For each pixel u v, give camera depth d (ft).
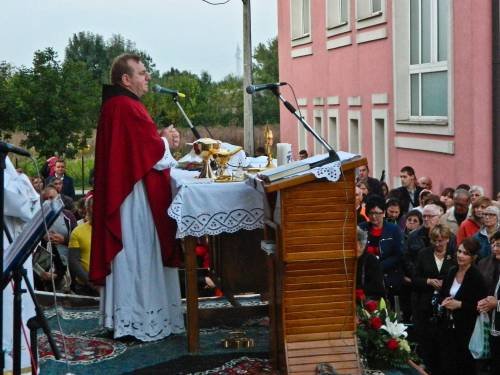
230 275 25.82
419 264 30.89
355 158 20.22
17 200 20.44
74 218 35.29
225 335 25.16
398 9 57.62
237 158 26.08
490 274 29.89
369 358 22.94
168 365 22.50
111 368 22.36
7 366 21.12
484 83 47.01
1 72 67.56
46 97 65.57
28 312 21.71
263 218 22.39
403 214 43.24
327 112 76.69
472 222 33.91
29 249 16.87
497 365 29.43
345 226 20.44
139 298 24.02
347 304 20.88
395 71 58.03
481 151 47.32
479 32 46.78
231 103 135.74
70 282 31.42
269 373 21.76
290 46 88.58
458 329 29.48
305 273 20.61
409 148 56.80
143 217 23.81
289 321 20.74
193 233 22.52
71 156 67.51
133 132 23.44
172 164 23.86
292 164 20.26
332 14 73.82
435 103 54.24
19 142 73.26
